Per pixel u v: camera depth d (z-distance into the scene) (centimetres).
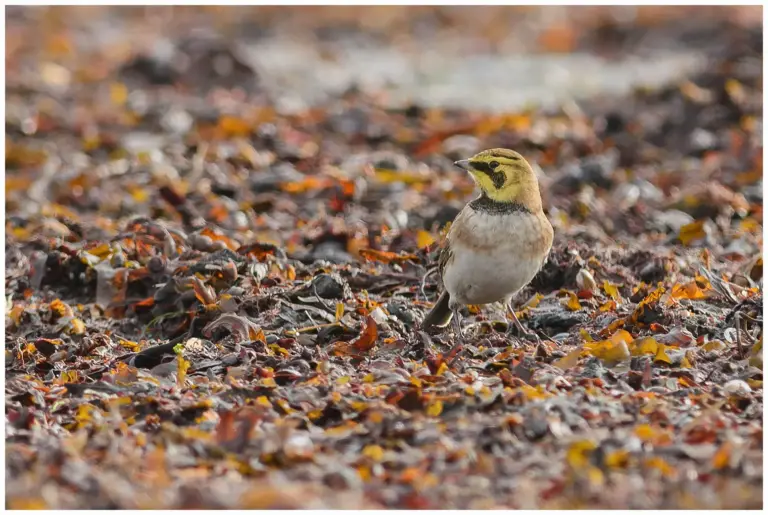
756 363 1148
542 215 1255
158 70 3127
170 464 930
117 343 1341
